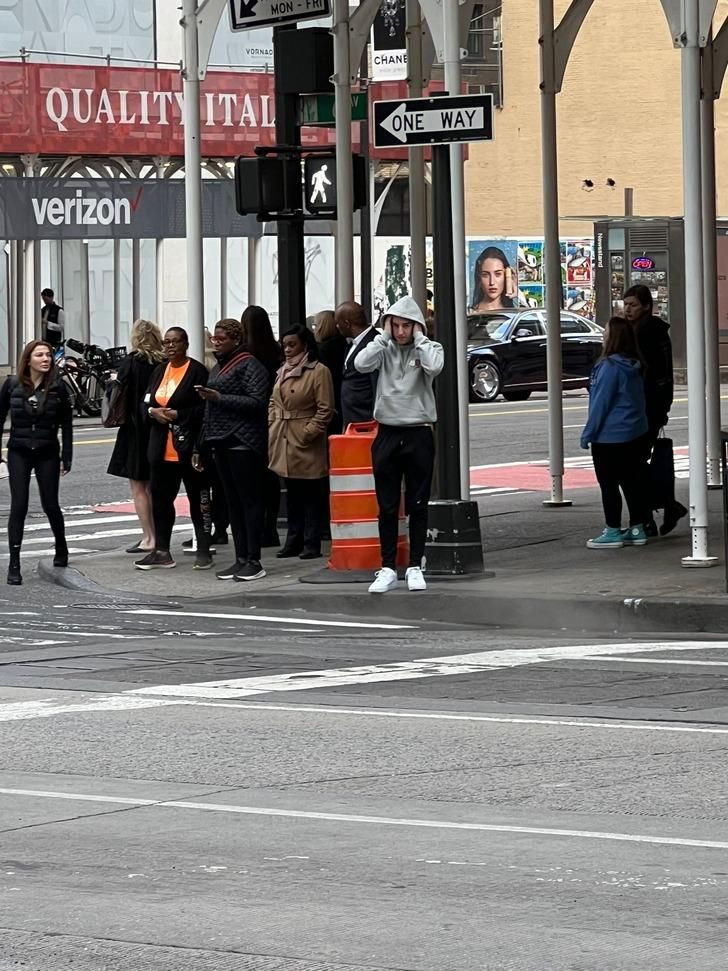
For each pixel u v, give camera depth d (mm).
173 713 10156
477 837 7352
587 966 5703
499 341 39500
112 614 14523
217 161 37375
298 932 6105
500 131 57375
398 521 14750
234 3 18297
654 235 42500
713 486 21469
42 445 16688
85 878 6812
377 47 32000
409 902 6445
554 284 20250
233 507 15898
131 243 38375
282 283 18422
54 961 5832
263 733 9562
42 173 35094
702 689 10789
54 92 34656
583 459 27094
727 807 7809
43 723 9898
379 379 14430
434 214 14953
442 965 5734
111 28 38438
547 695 10625
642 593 13891
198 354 18219
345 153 18250
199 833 7469
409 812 7793
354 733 9531
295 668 11727
